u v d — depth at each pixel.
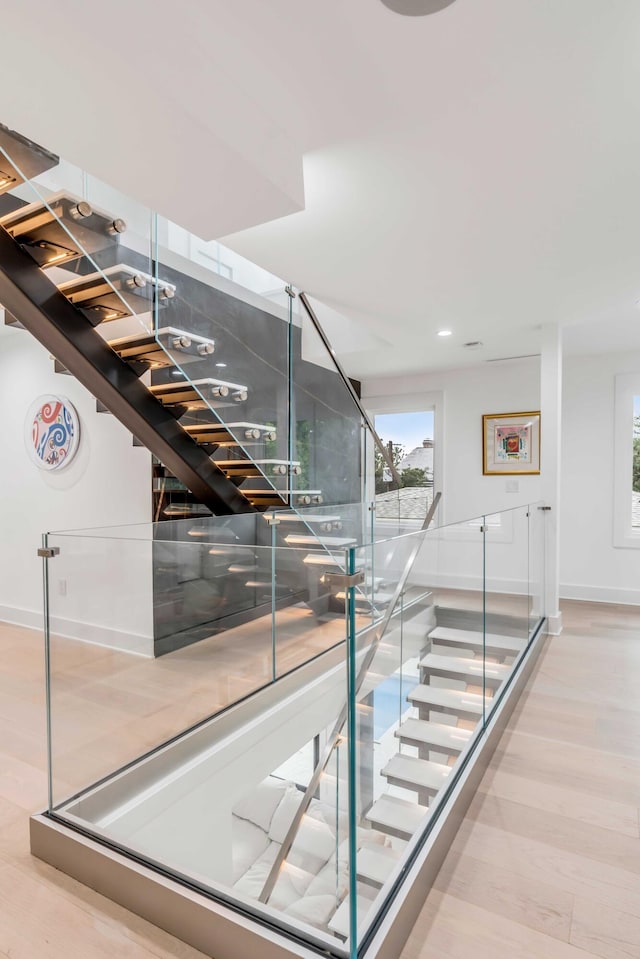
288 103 1.65
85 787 1.81
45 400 4.18
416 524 5.89
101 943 1.39
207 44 1.45
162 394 3.03
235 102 1.55
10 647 3.81
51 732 1.76
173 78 1.35
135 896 1.49
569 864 1.71
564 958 1.36
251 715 2.47
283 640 2.57
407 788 1.60
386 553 1.54
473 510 5.52
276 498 3.83
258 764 2.48
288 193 1.82
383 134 1.79
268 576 2.64
